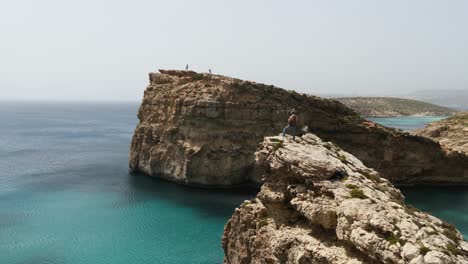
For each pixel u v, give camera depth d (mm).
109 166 94812
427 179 82938
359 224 21344
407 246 18703
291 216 28141
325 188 25312
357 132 77562
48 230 50812
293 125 32406
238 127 72562
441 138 111188
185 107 74875
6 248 44812
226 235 35062
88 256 42812
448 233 21609
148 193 69625
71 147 129125
